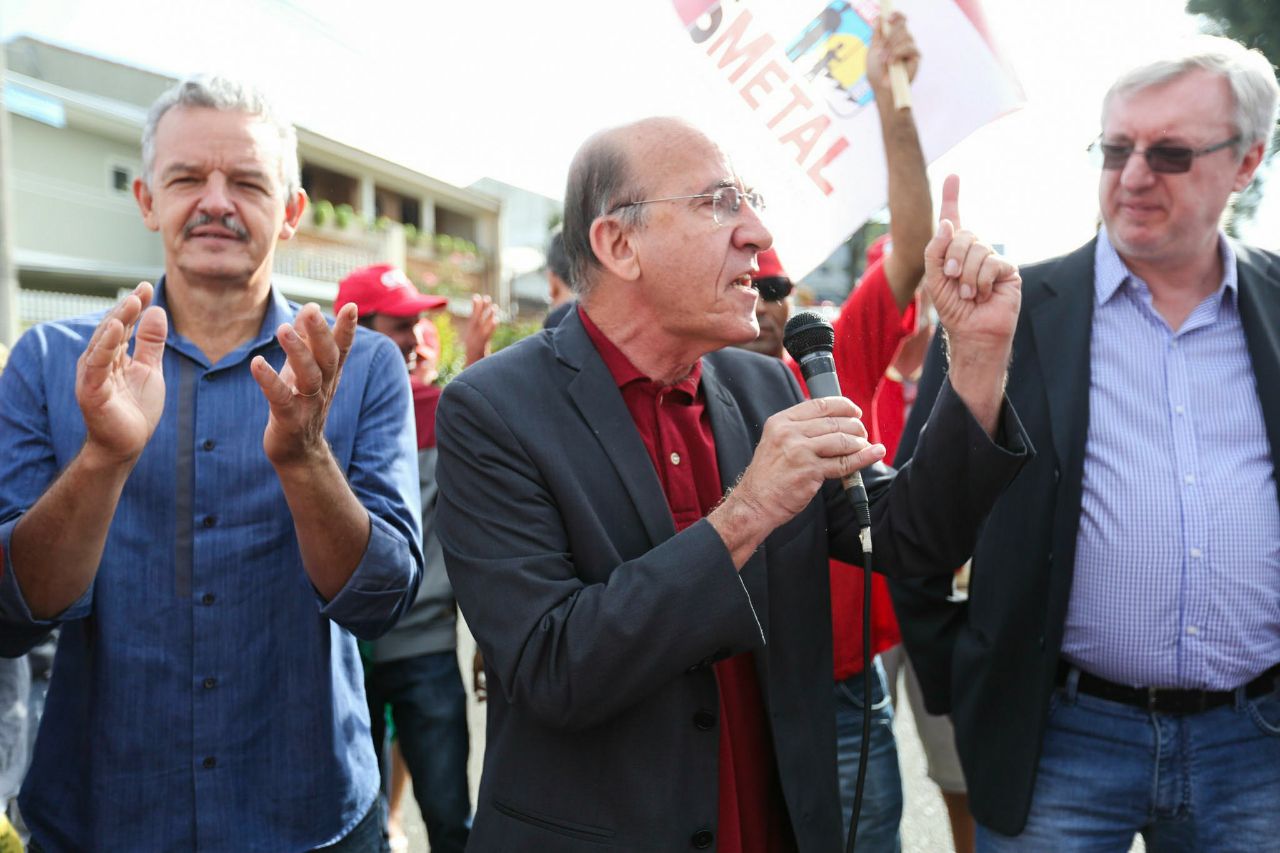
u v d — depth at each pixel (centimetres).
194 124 190
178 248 191
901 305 252
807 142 246
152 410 163
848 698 251
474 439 162
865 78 247
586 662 144
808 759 166
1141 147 205
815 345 176
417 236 2781
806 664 170
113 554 181
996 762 211
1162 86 204
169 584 183
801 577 172
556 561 156
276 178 197
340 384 198
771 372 195
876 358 254
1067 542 206
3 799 197
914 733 507
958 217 177
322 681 190
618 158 164
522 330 1730
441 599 321
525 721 163
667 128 164
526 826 159
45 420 187
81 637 183
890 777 256
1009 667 210
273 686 187
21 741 202
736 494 150
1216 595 203
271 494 188
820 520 179
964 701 217
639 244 162
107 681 180
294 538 189
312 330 155
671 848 153
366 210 2614
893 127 243
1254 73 203
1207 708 205
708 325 163
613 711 148
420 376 386
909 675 331
